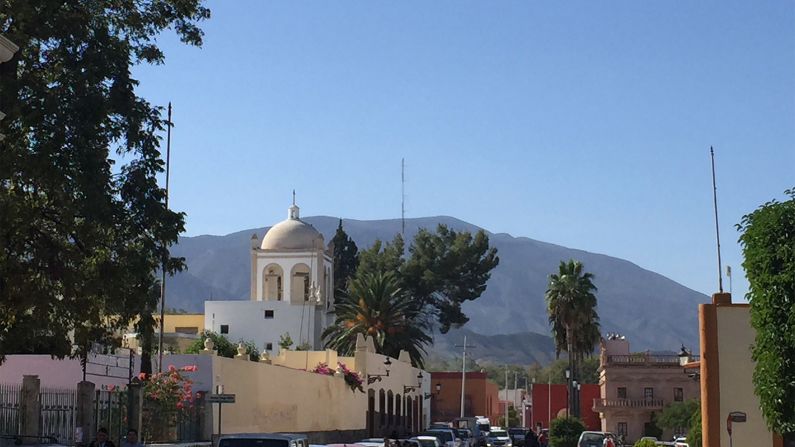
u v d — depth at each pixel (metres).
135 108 25.69
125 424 33.19
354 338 79.75
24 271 25.88
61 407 29.64
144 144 26.02
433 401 120.31
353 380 62.53
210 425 39.62
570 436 66.69
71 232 25.97
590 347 80.31
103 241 26.03
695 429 46.47
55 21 25.12
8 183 26.06
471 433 64.69
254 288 89.88
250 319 85.25
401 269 109.50
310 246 89.69
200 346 66.75
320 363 60.28
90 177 24.58
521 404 154.25
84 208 24.52
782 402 26.03
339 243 111.88
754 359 26.89
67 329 27.30
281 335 84.69
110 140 25.66
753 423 28.75
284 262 89.69
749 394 28.88
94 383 33.91
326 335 81.88
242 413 43.72
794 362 25.95
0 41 17.33
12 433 27.48
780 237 26.30
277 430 48.47
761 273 26.48
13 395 28.08
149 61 26.97
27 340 28.05
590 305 79.12
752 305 26.91
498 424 136.25
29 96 24.53
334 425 59.00
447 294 109.56
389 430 73.19
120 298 26.12
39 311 26.05
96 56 25.25
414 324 95.12
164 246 26.58
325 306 89.50
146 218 26.02
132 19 26.80
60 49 25.41
